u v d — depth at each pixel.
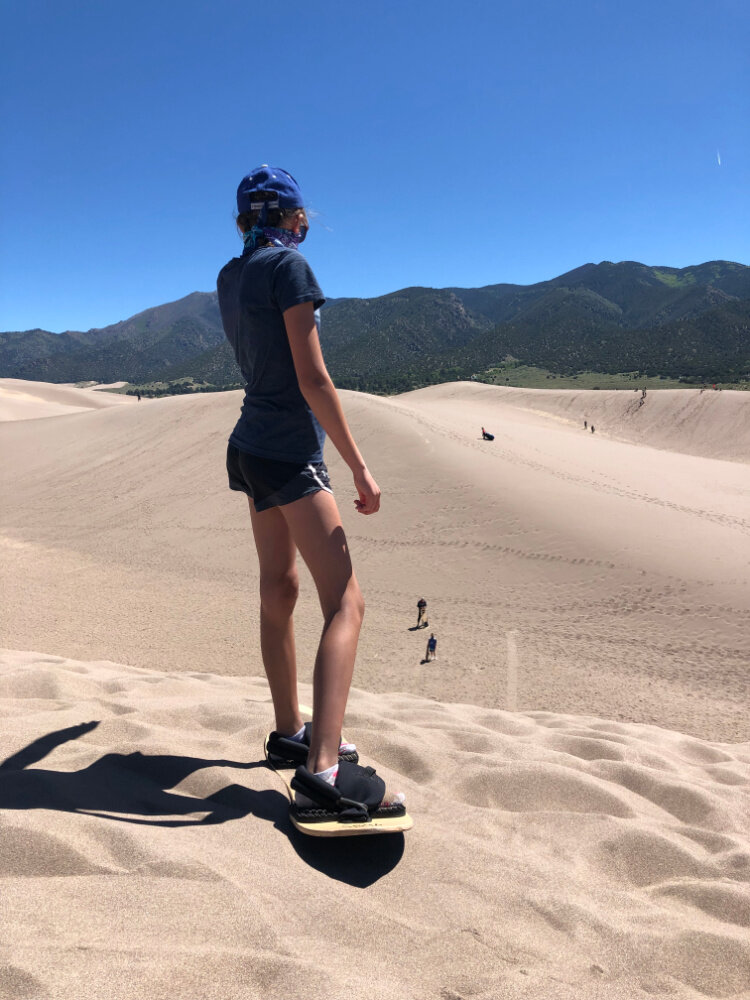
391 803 2.02
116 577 30.64
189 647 21.62
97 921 1.43
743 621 22.69
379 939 1.58
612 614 24.03
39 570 32.06
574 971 1.57
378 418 50.38
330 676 2.04
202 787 2.30
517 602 25.50
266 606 2.49
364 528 33.25
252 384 2.22
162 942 1.40
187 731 3.03
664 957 1.66
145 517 40.72
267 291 2.11
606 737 4.00
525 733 3.93
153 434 60.09
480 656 20.98
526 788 2.68
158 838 1.82
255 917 1.54
